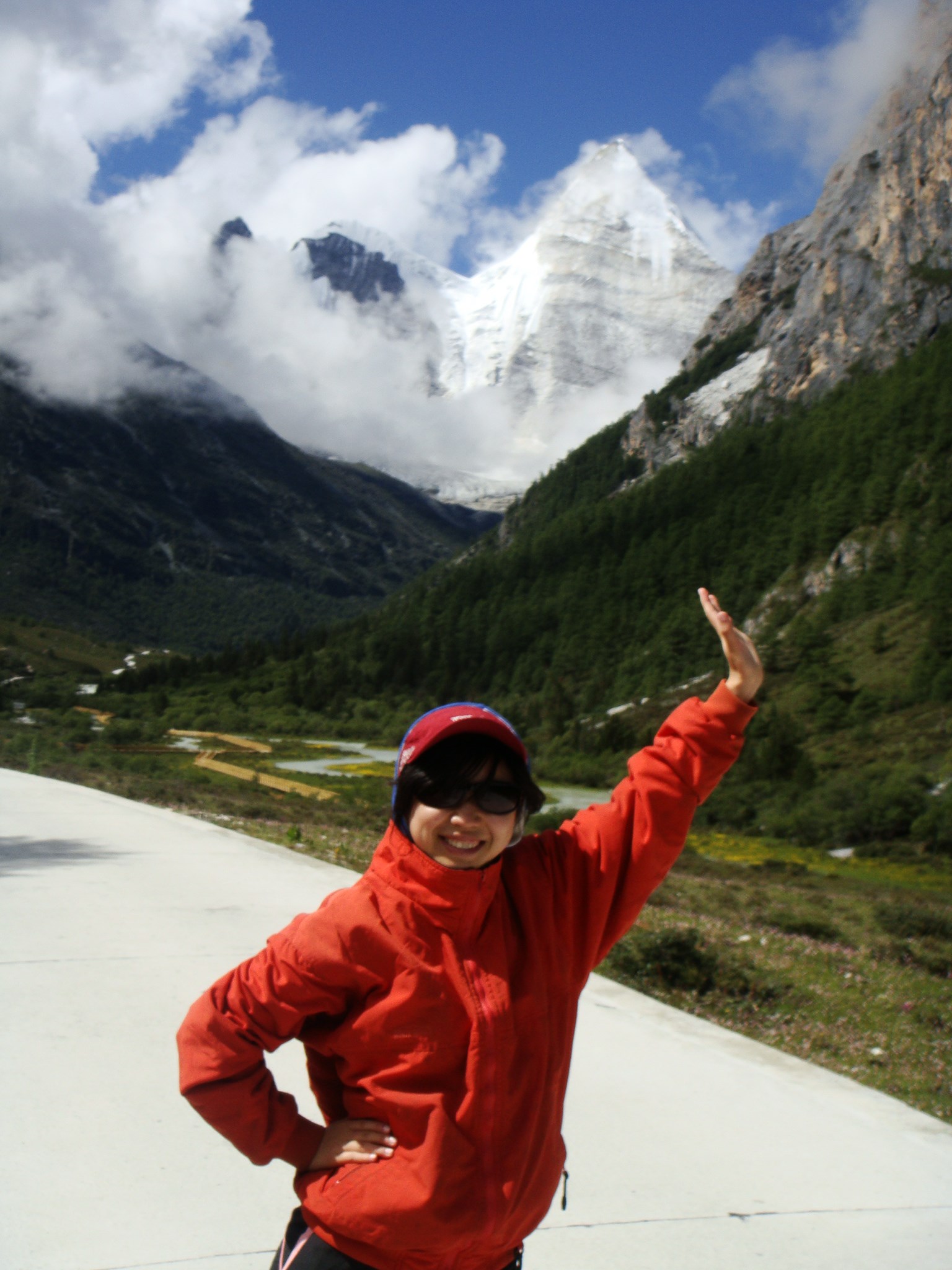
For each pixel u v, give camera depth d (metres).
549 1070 1.94
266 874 10.17
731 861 48.22
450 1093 1.86
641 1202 3.56
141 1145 4.00
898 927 16.30
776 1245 3.28
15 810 15.49
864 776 71.19
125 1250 3.23
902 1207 3.56
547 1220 3.42
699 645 128.38
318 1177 1.90
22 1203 3.52
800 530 141.12
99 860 10.84
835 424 169.88
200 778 47.34
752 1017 7.98
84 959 6.65
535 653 152.50
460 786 1.85
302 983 1.89
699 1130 4.20
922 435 142.12
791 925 14.43
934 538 118.06
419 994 1.86
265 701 147.12
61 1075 4.68
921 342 185.00
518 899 2.00
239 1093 1.90
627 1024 5.62
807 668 101.19
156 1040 5.17
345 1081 1.98
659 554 159.75
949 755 72.75
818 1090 4.68
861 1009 8.45
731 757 2.11
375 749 108.75
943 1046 7.40
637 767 2.15
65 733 90.94
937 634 92.38
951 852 52.31
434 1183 1.79
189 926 7.69
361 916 1.90
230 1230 3.37
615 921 2.12
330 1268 1.89
